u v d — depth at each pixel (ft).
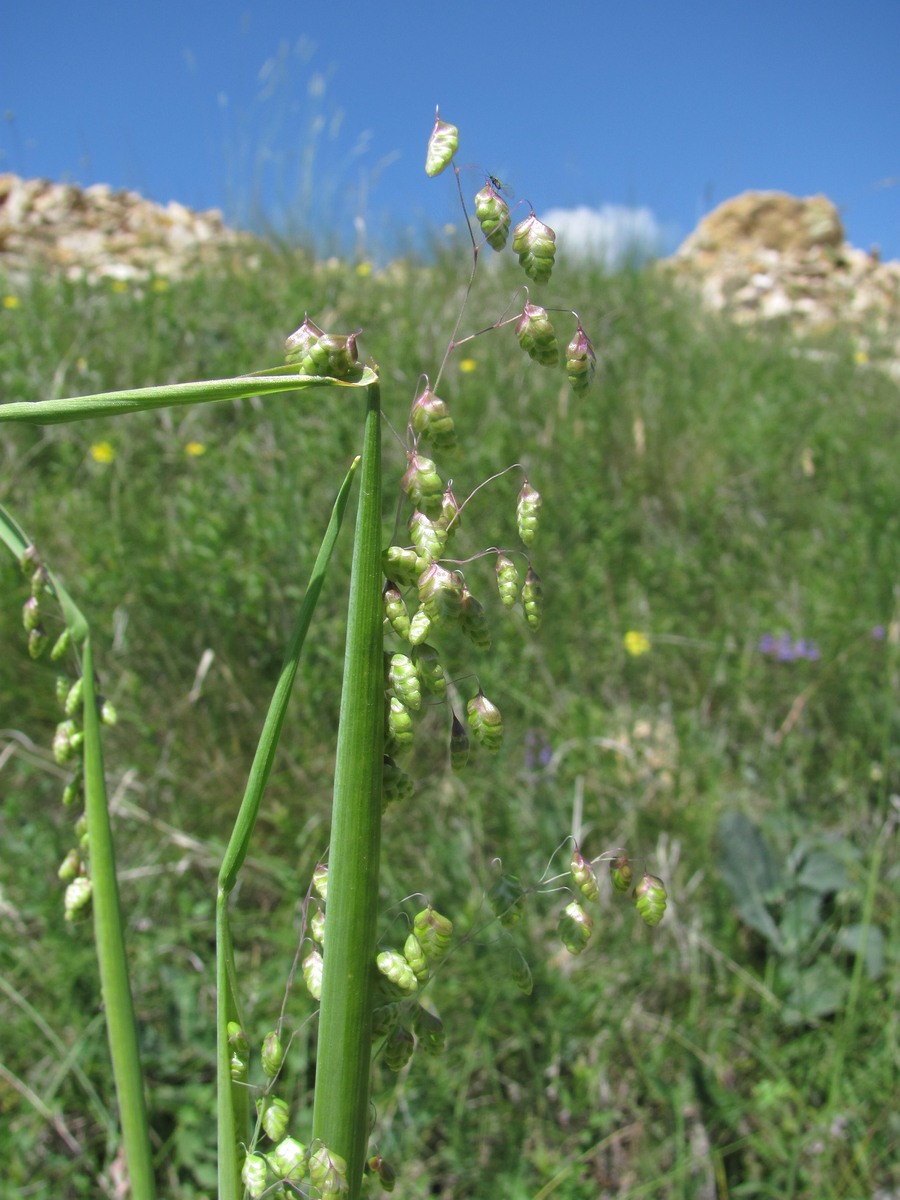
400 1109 7.30
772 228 38.78
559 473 14.26
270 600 11.15
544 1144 7.42
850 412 19.27
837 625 11.59
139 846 8.89
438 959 2.55
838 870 8.84
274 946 8.37
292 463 13.10
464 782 9.27
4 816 9.14
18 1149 6.96
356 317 18.62
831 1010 8.11
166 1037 7.57
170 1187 6.93
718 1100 7.54
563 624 11.55
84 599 10.78
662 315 21.80
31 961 7.69
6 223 26.55
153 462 13.61
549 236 2.48
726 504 14.73
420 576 2.45
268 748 2.68
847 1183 7.20
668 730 10.71
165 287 19.21
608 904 8.66
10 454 13.43
